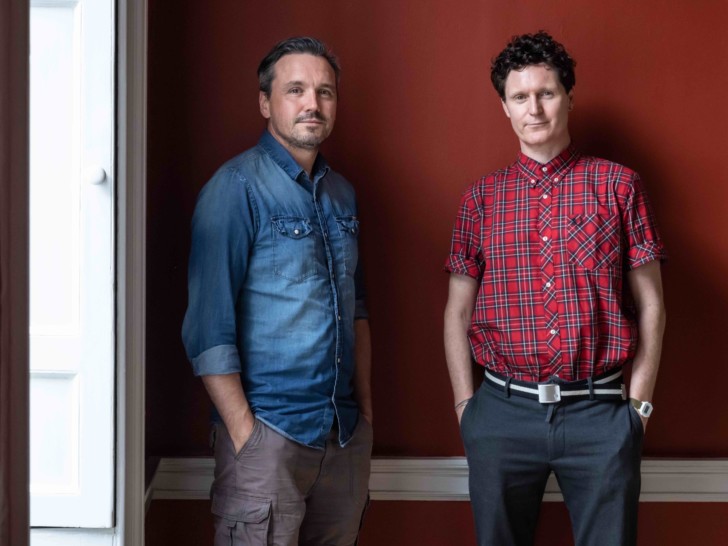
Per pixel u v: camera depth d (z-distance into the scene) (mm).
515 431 2463
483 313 2545
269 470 2291
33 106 2279
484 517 2512
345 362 2457
